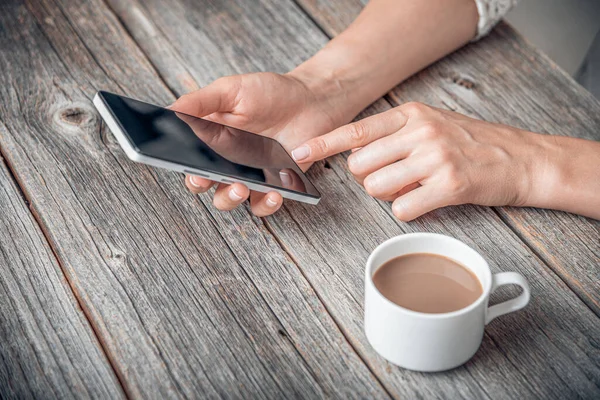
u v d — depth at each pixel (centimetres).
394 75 120
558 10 188
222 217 98
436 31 123
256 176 89
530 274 91
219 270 90
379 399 76
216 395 76
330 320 85
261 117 105
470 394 77
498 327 84
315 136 110
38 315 83
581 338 83
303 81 111
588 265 94
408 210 95
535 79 126
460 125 100
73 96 116
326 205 101
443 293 76
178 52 128
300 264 92
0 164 102
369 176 97
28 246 91
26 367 78
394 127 100
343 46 119
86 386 76
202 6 139
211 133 92
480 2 126
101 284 87
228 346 81
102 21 133
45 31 129
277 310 85
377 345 77
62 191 99
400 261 79
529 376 79
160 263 90
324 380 78
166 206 98
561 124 117
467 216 100
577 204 98
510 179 97
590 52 159
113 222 95
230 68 125
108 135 110
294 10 139
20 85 117
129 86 119
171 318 83
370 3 127
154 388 76
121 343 80
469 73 126
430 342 73
